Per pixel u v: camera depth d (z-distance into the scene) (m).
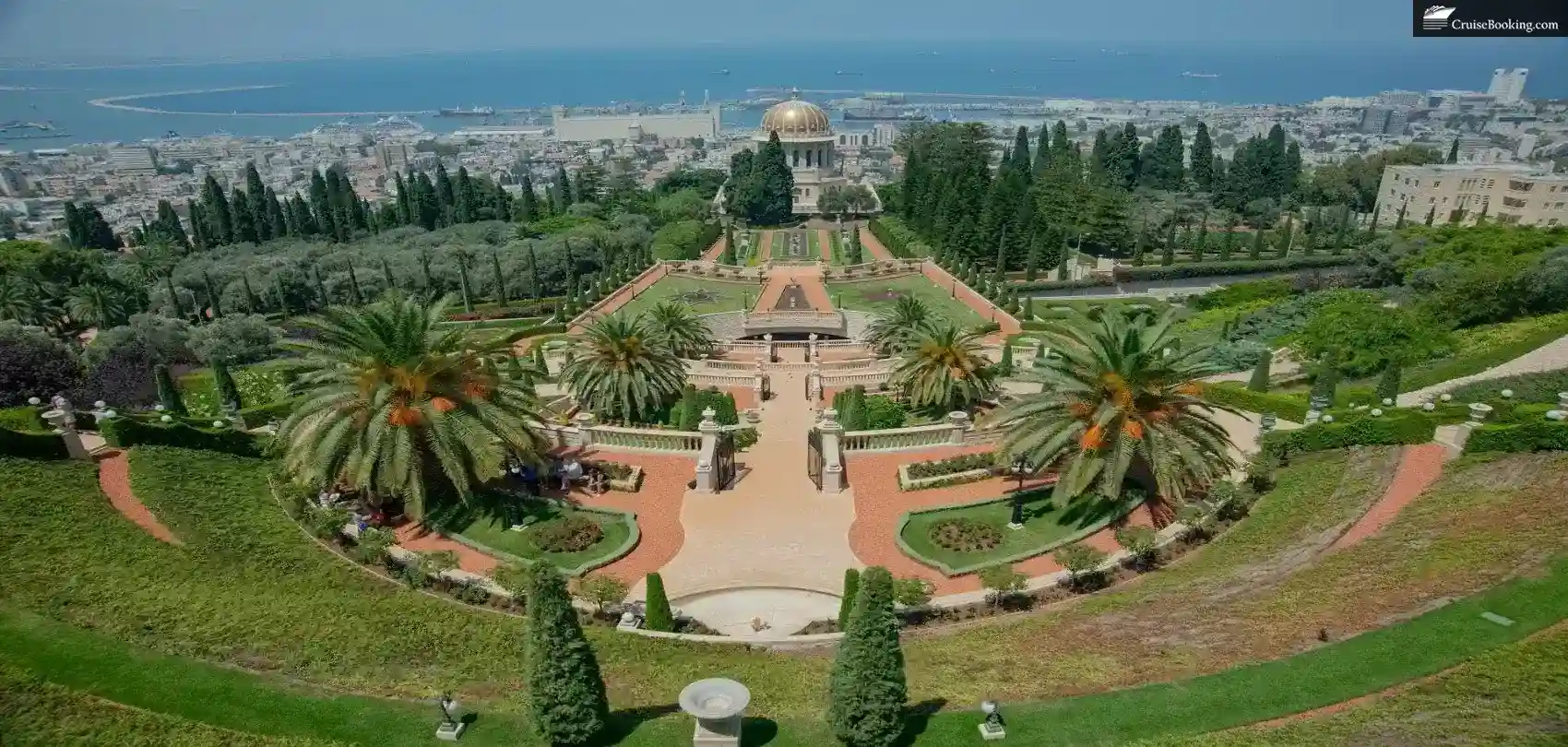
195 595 26.45
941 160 153.38
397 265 104.94
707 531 36.56
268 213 126.06
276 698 20.95
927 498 39.25
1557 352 51.03
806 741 19.84
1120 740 19.30
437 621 26.86
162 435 39.62
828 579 33.12
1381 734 17.84
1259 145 143.50
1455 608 23.28
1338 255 109.50
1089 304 91.06
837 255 118.81
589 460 42.53
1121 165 155.25
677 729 20.25
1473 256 75.50
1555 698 18.28
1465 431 36.19
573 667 18.70
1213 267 105.69
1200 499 36.00
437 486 37.91
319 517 34.09
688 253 114.00
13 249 86.56
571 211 139.75
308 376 36.72
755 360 67.06
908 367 50.03
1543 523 27.31
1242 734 18.44
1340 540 30.08
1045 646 25.11
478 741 19.73
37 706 19.47
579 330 79.25
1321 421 40.31
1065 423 33.94
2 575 25.94
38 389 51.06
